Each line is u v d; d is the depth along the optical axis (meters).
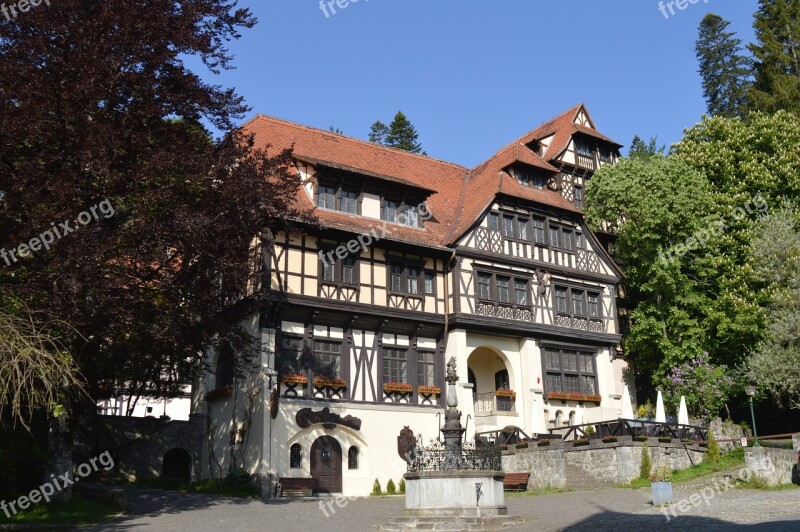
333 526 14.90
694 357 29.67
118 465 24.20
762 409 33.25
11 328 12.54
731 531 11.45
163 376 18.12
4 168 15.05
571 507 16.89
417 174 30.88
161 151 15.82
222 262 16.48
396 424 25.25
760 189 30.98
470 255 27.61
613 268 32.06
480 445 25.05
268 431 22.47
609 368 30.72
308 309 23.92
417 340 26.50
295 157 25.16
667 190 30.34
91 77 15.30
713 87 47.00
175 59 17.27
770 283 28.89
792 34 40.66
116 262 14.91
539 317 29.00
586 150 34.59
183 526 14.61
